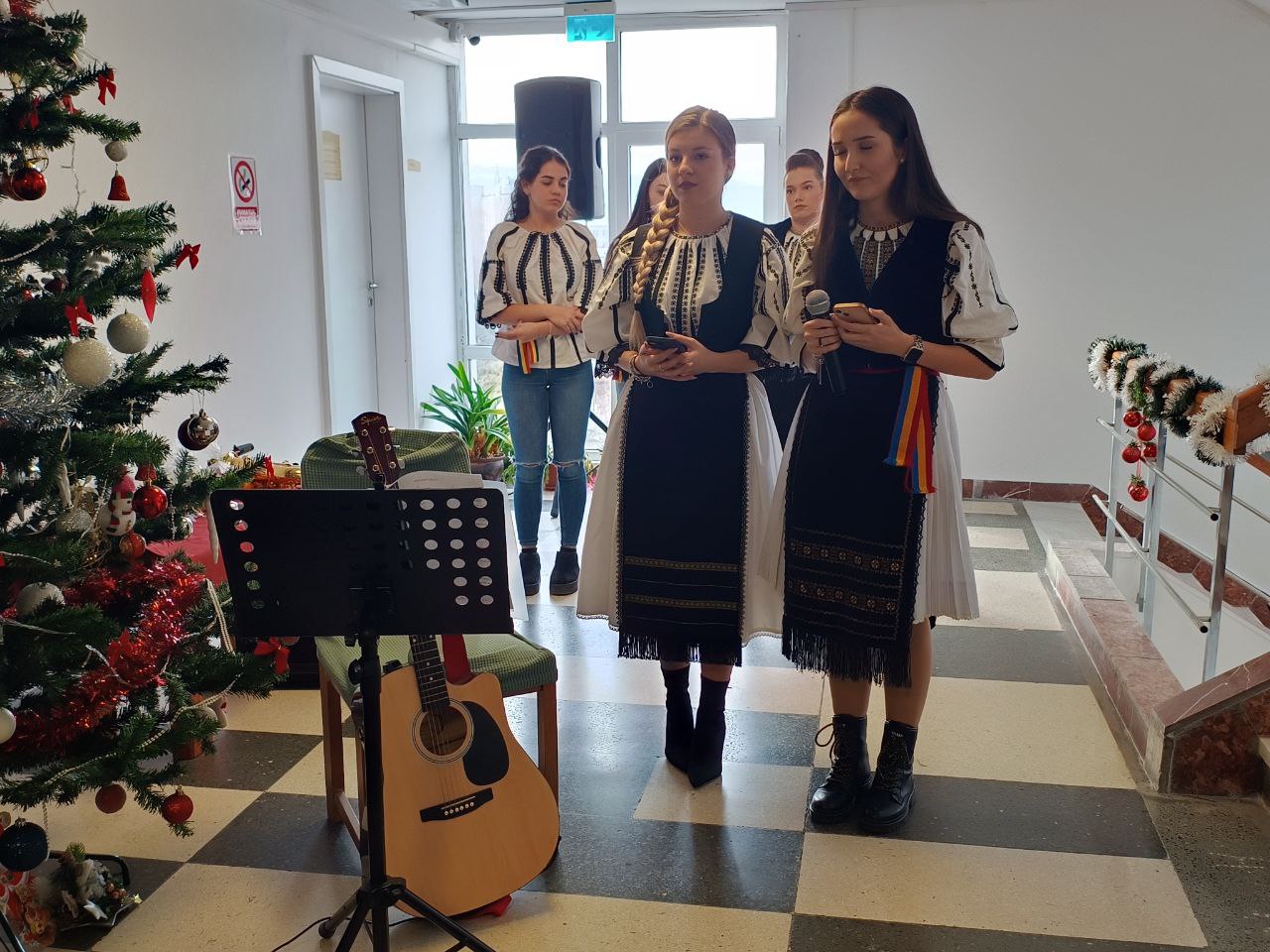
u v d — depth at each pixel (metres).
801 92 6.18
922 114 6.06
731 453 2.69
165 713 2.23
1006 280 6.11
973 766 3.00
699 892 2.42
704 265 2.65
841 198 2.52
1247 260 5.88
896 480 2.50
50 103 2.14
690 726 3.00
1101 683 3.57
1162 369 3.30
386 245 6.55
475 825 2.29
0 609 2.15
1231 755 2.79
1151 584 4.22
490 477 6.50
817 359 2.61
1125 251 5.99
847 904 2.37
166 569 2.34
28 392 2.08
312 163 5.57
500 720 2.35
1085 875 2.47
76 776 2.03
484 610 2.02
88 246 2.23
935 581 2.57
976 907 2.36
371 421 2.15
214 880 2.48
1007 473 6.28
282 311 5.36
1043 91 5.93
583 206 5.74
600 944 2.24
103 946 2.25
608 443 2.81
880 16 6.02
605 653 3.88
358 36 5.93
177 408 4.52
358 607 2.01
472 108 7.11
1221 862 2.52
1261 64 5.70
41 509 2.36
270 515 1.95
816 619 2.62
